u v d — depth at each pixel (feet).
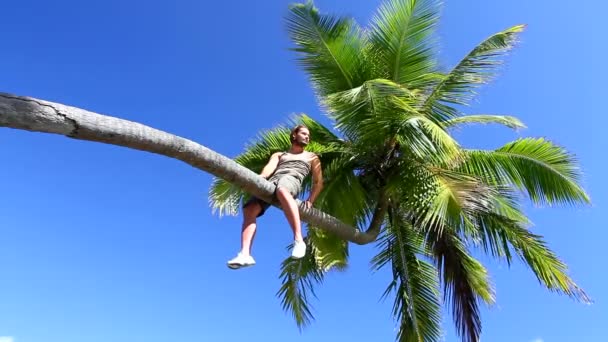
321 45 29.89
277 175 19.20
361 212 30.73
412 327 29.86
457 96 28.53
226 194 29.30
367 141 27.89
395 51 30.35
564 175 30.17
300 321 31.76
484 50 28.19
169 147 14.25
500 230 30.83
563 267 29.86
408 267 31.71
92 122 12.17
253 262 17.15
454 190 25.07
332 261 31.07
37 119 11.06
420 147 23.99
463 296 30.68
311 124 31.63
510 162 30.83
